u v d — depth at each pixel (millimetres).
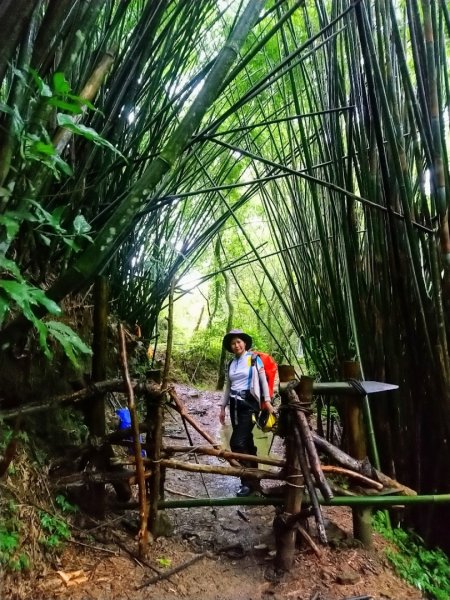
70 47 1499
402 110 2586
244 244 7926
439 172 2178
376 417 2611
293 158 3463
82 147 2139
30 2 1220
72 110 1195
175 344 7969
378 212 2502
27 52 1441
